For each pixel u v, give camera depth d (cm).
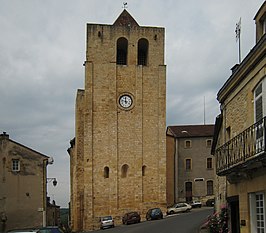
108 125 4875
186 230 3033
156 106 5009
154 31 5109
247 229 1488
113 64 4966
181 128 6600
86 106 4847
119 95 4953
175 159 6234
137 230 3384
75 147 5028
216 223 2300
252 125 1330
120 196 4794
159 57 5084
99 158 4809
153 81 5041
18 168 4091
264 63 1303
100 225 4581
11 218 3981
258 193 1412
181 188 6184
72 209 5325
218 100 1970
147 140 4941
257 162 1248
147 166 4897
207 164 6278
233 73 1627
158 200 4862
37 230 1952
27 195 4062
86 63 4912
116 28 5016
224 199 2094
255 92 1427
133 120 4938
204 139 6338
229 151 1584
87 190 4725
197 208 5616
